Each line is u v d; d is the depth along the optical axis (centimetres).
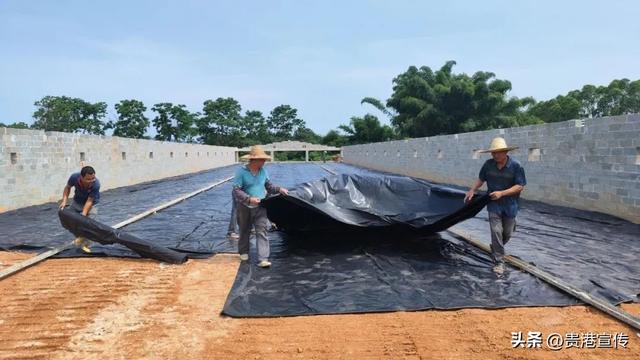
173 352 357
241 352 356
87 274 554
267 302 456
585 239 724
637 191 832
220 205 1217
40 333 391
